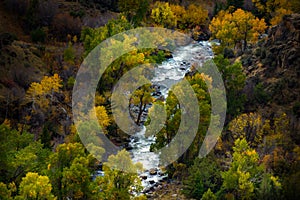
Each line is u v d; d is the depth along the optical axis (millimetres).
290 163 31141
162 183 32625
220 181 30750
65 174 24016
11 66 43062
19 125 34594
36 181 22359
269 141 33500
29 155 25688
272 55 46125
